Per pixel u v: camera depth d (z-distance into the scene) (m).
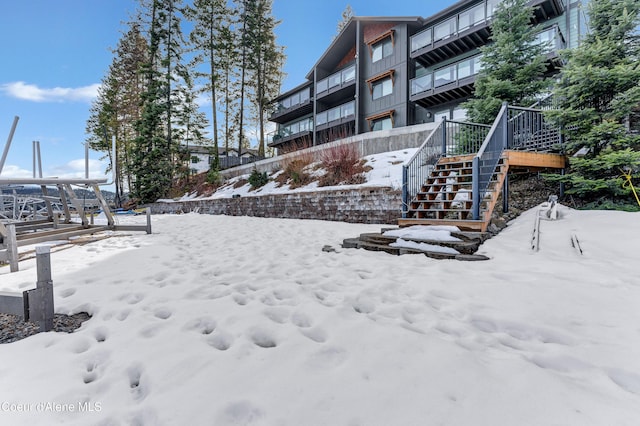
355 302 2.66
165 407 1.31
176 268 3.94
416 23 17.38
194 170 25.19
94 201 11.62
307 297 2.75
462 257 4.19
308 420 1.24
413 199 6.74
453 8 15.73
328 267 3.98
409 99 17.25
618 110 5.59
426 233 5.17
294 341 1.89
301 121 23.67
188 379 1.51
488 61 8.79
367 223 9.08
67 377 1.59
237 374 1.54
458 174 6.70
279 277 3.47
